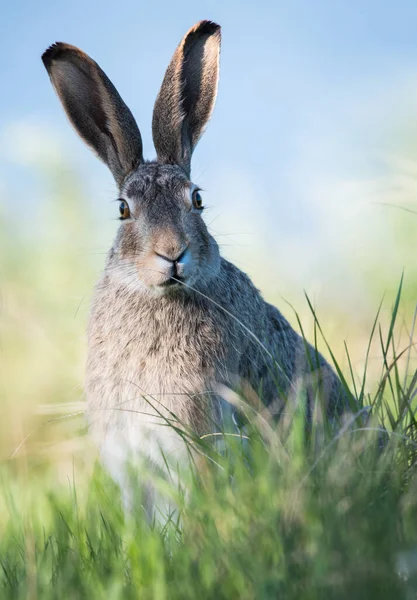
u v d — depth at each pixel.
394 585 5.79
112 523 7.82
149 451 9.18
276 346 10.69
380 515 6.37
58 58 10.46
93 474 8.77
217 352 9.62
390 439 7.44
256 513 6.87
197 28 10.50
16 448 10.36
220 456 7.94
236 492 7.25
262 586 5.97
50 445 10.66
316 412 8.22
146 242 9.30
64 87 10.62
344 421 8.18
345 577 5.76
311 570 6.00
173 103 10.37
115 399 9.70
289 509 6.64
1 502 10.16
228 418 9.32
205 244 9.56
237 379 9.73
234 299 10.06
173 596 6.29
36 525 8.52
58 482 10.75
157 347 9.58
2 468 11.22
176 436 9.16
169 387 9.51
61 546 7.47
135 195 9.67
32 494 9.84
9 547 8.25
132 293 9.70
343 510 6.47
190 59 10.81
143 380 9.59
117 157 10.59
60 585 6.57
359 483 6.81
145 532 7.41
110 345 9.80
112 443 9.59
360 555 5.97
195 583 6.32
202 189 9.98
